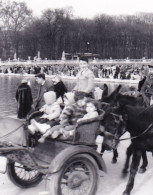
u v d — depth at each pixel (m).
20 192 7.64
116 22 161.38
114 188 7.95
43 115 8.15
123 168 8.95
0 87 42.31
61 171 6.43
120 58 146.00
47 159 7.21
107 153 10.91
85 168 6.84
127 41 148.25
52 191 6.46
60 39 133.75
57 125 7.25
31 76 73.31
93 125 7.03
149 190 7.95
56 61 117.62
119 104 7.44
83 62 8.80
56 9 132.00
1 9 131.25
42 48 131.62
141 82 13.44
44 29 129.62
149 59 135.50
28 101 16.83
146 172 9.20
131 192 7.81
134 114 7.47
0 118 7.42
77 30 139.50
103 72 66.31
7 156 6.99
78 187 6.78
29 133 7.43
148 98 11.98
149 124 7.50
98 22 146.00
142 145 7.43
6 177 8.58
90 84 8.42
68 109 7.68
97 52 141.12
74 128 7.01
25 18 134.25
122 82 55.72
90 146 7.07
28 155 6.78
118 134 7.38
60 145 7.04
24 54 132.38
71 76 69.44
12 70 84.12
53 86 12.30
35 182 7.88
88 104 7.53
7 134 7.12
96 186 6.91
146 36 150.25
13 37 131.75
